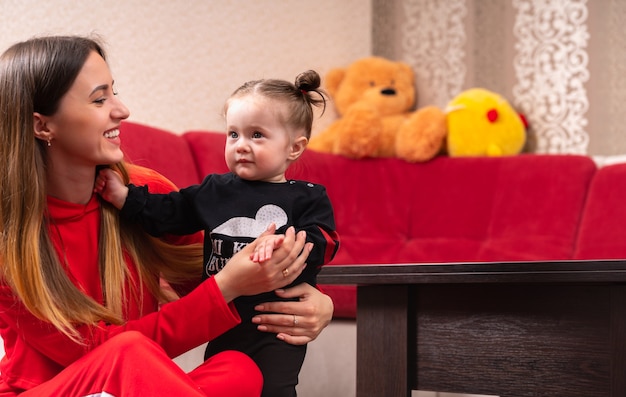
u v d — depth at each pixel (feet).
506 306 5.12
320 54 12.19
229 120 4.98
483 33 11.82
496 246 10.37
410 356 5.40
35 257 4.37
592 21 11.16
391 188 11.07
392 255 10.73
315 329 4.88
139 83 11.68
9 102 4.50
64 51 4.53
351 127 11.13
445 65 12.00
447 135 11.17
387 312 5.43
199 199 4.92
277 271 4.52
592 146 11.16
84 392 4.00
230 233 4.79
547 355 4.97
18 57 4.57
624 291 4.70
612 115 11.09
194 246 5.35
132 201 4.86
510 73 11.66
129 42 11.66
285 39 12.08
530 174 10.57
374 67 11.80
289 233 4.57
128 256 5.01
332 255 5.00
